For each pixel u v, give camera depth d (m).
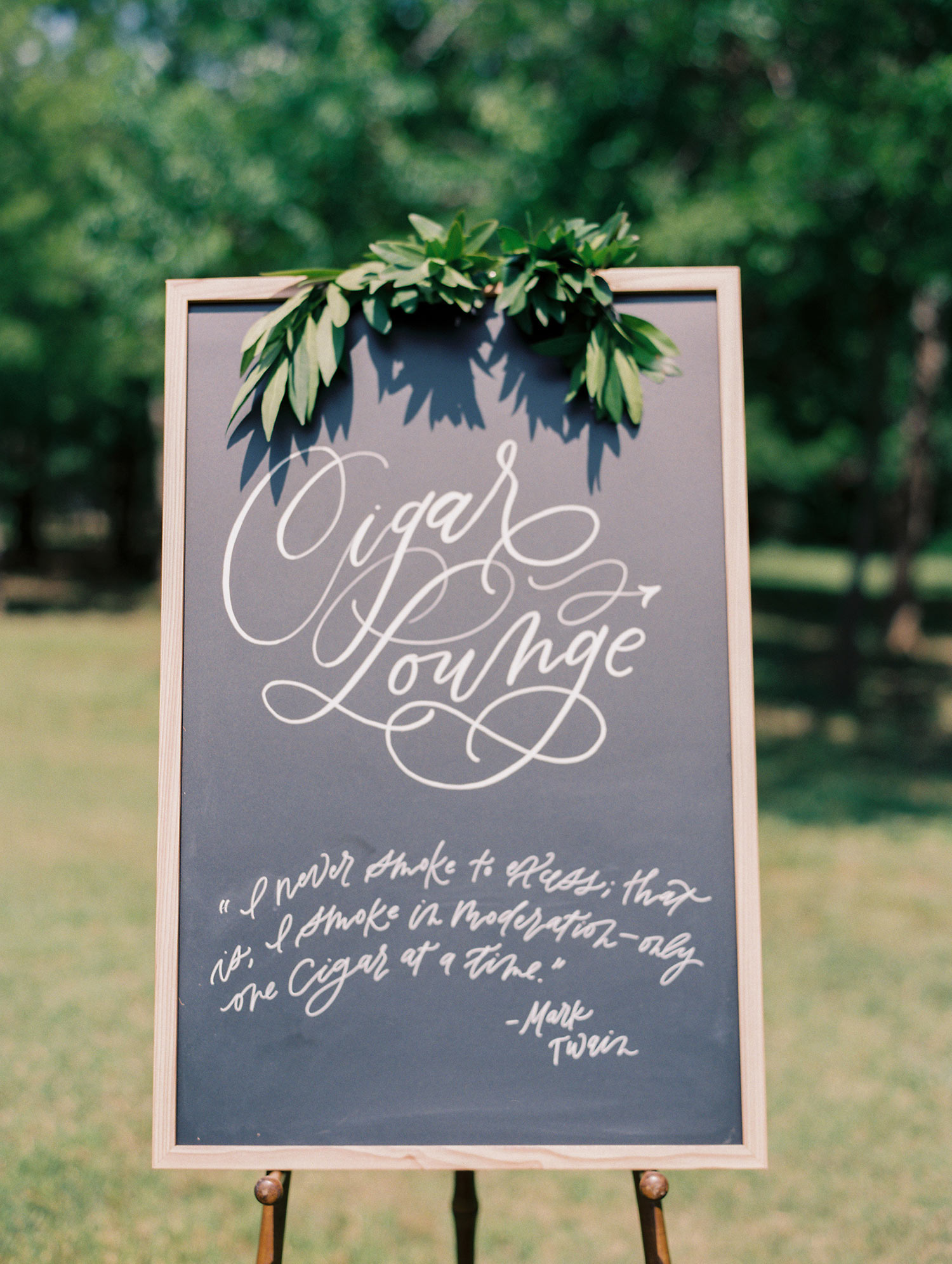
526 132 8.07
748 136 8.30
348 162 9.15
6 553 26.06
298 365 1.88
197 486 1.91
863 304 10.34
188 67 11.94
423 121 10.43
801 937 5.20
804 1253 2.89
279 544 1.90
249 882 1.85
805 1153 3.35
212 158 9.09
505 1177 3.36
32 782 7.95
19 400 17.05
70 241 14.03
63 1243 2.89
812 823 7.27
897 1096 3.68
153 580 23.81
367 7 9.39
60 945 4.90
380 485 1.91
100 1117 3.50
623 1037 1.82
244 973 1.83
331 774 1.87
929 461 14.82
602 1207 3.17
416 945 1.84
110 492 27.11
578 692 1.88
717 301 1.91
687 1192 3.20
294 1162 1.78
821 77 7.22
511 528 1.90
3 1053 3.89
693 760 1.86
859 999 4.47
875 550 28.91
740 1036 1.80
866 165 6.83
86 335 15.77
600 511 1.90
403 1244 2.97
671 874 1.84
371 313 1.90
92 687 11.74
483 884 1.85
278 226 9.22
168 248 9.15
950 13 6.80
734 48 8.30
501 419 1.91
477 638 1.89
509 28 8.46
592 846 1.85
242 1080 1.81
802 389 14.24
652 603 1.89
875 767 8.88
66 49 14.72
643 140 8.27
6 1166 3.22
